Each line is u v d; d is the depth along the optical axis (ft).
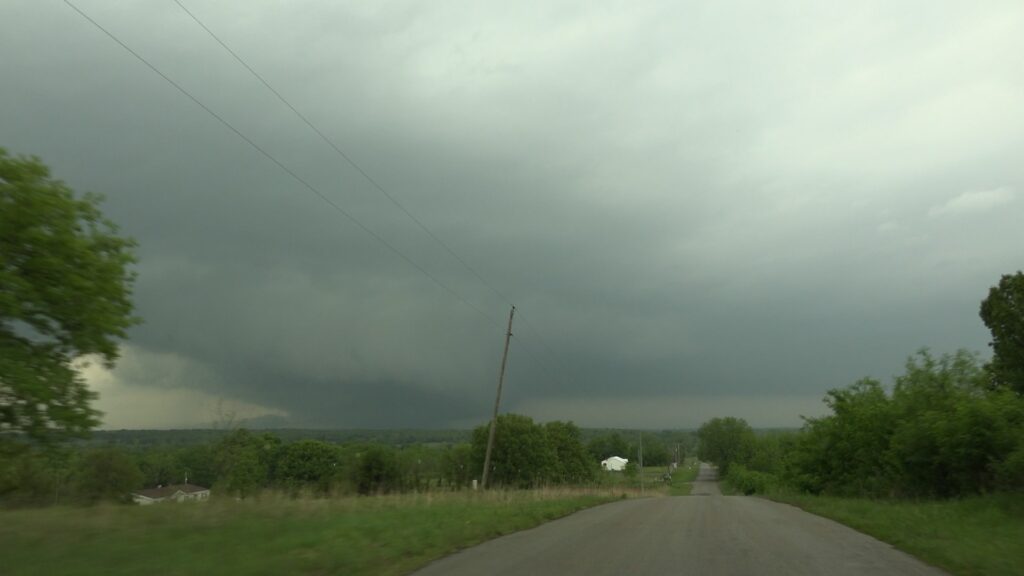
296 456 226.17
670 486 395.75
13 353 50.44
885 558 44.14
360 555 41.34
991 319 127.34
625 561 42.93
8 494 68.90
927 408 110.11
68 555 35.09
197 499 64.59
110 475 88.17
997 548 45.09
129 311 59.16
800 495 143.84
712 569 39.81
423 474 312.29
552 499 110.32
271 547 41.37
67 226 54.75
